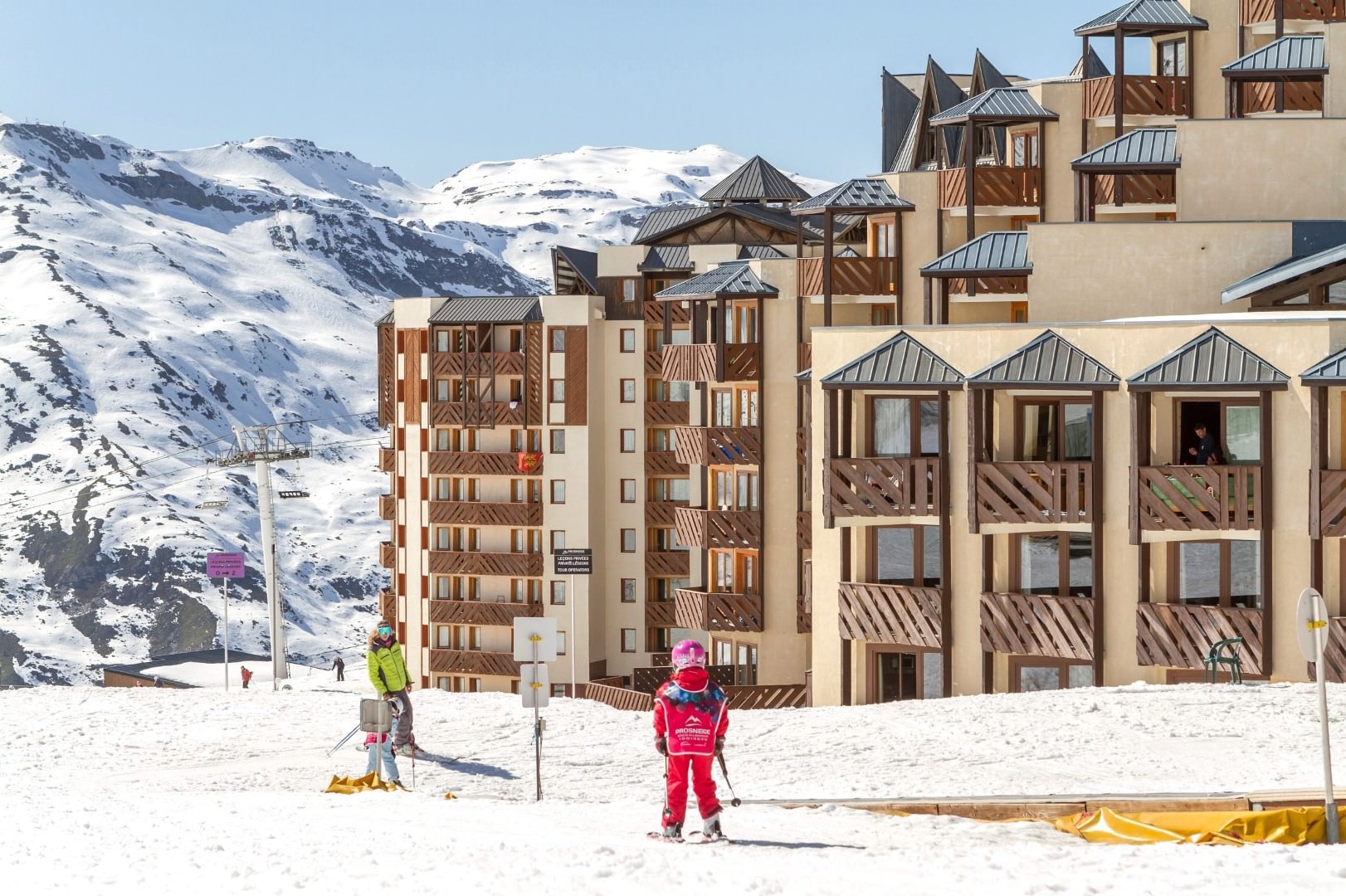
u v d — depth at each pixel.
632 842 16.94
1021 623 38.12
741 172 90.94
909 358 39.53
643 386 91.31
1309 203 44.81
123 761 32.31
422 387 94.88
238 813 21.47
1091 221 44.44
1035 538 39.00
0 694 42.97
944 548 39.25
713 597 63.53
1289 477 34.91
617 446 91.81
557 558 66.06
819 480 42.47
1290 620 34.97
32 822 20.75
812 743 29.20
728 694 48.72
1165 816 18.42
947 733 29.20
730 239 88.94
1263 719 28.28
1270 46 49.31
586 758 29.84
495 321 91.38
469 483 93.94
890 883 13.88
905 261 56.81
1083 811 19.62
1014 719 29.81
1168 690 31.47
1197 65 54.22
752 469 63.03
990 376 37.56
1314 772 23.78
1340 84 47.41
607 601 92.06
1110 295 43.06
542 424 91.06
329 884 14.54
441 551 93.75
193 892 14.43
